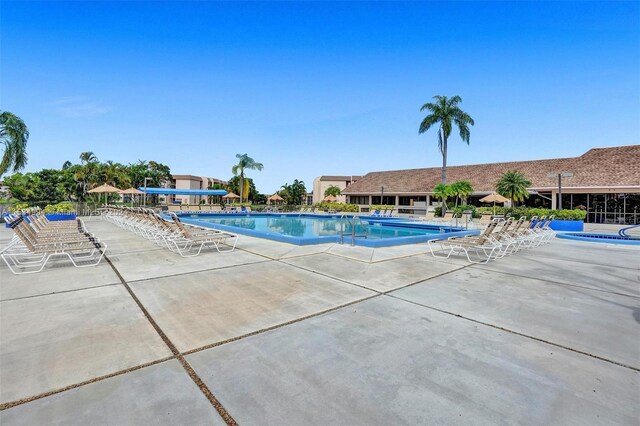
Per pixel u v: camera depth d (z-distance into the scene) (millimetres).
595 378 2625
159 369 2664
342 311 4094
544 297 4828
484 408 2223
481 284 5520
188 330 3443
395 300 4570
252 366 2736
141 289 4910
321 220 25734
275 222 23672
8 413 2074
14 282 5242
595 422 2088
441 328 3607
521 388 2473
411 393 2389
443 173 32625
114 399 2252
